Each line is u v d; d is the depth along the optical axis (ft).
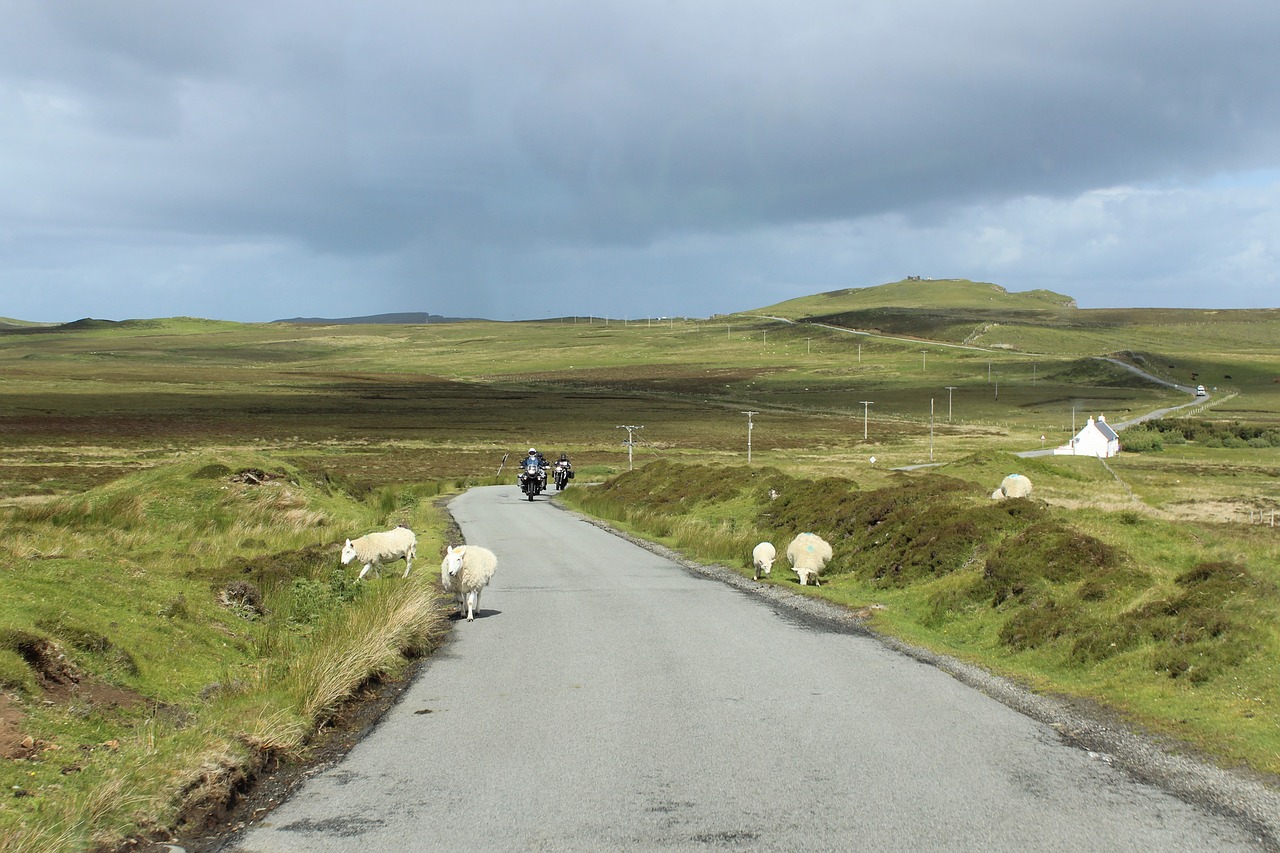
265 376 595.06
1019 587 43.50
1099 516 54.80
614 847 19.03
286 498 90.07
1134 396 502.79
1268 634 31.94
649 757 24.84
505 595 53.72
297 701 28.71
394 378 612.70
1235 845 19.24
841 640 40.91
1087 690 31.94
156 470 92.58
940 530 57.00
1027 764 24.30
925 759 24.66
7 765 20.83
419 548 75.61
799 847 19.01
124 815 19.60
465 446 315.37
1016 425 399.44
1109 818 20.63
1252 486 173.99
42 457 232.53
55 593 32.01
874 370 645.51
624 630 43.16
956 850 18.89
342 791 22.63
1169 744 26.02
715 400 513.86
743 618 46.29
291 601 45.57
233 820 20.92
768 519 83.82
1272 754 24.47
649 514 103.96
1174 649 32.91
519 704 30.42
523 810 21.15
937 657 37.50
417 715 29.32
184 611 36.37
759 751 25.31
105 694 26.71
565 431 370.73
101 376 547.90
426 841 19.49
